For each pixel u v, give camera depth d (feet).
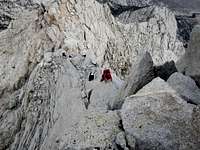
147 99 33.06
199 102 33.32
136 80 40.16
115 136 31.30
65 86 95.91
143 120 30.81
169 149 27.73
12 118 110.22
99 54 233.35
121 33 297.53
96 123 33.81
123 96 41.34
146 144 28.45
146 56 41.37
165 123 29.81
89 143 30.81
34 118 97.71
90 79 97.09
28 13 187.73
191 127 28.45
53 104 91.45
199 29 41.96
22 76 140.46
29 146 85.51
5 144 98.94
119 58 256.93
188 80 36.55
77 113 71.46
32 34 166.81
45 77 111.65
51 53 129.59
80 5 239.50
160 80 36.09
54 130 73.82
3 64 150.61
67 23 204.64
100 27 253.85
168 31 375.04
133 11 407.44
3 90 132.87
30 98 107.45
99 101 71.61
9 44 165.68
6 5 278.05
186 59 42.47
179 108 30.99
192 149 27.09
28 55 152.05
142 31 358.02
